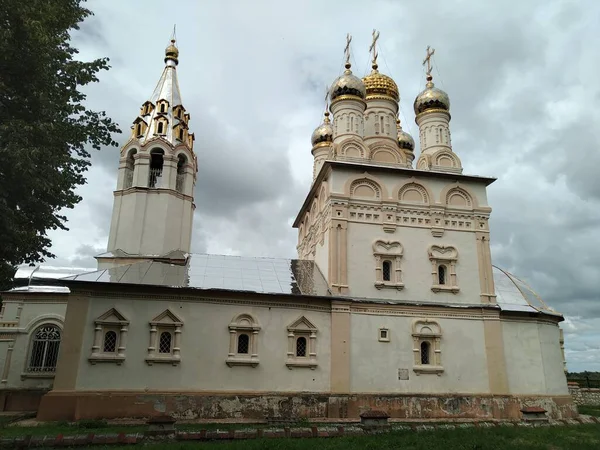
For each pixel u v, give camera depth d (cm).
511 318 2602
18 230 1784
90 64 2092
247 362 2220
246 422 2022
